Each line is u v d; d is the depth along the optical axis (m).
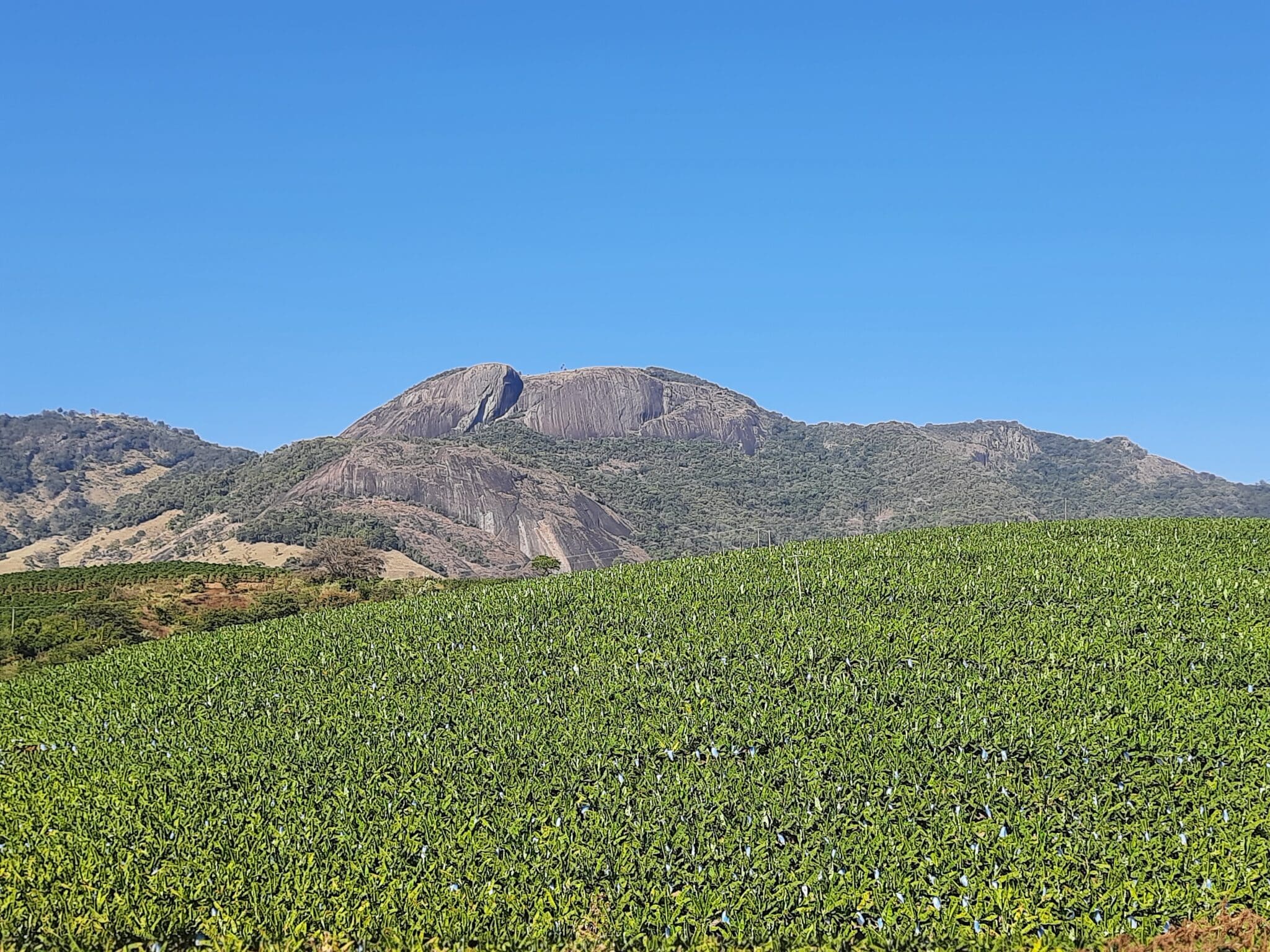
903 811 13.98
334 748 17.41
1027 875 12.46
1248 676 17.23
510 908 12.55
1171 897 11.88
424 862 13.54
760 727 16.64
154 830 14.73
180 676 22.53
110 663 25.27
